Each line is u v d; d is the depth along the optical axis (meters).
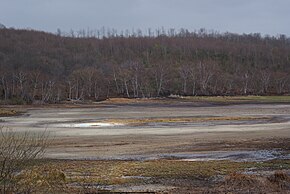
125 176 14.98
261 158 18.64
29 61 113.69
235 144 23.03
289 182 13.52
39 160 16.97
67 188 12.59
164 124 34.84
